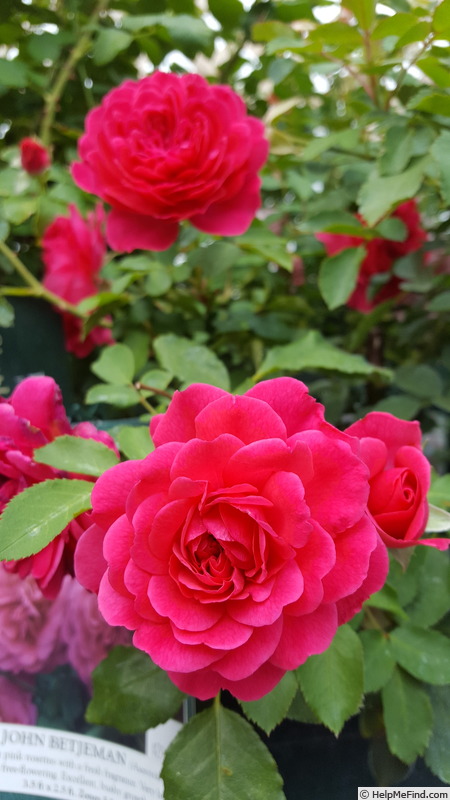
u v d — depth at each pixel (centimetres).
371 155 31
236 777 17
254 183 26
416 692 19
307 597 14
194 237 30
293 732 22
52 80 35
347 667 18
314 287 39
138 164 25
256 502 14
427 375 30
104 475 15
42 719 19
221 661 14
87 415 32
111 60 34
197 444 14
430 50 25
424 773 21
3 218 29
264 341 34
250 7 35
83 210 32
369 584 16
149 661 19
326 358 25
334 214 30
